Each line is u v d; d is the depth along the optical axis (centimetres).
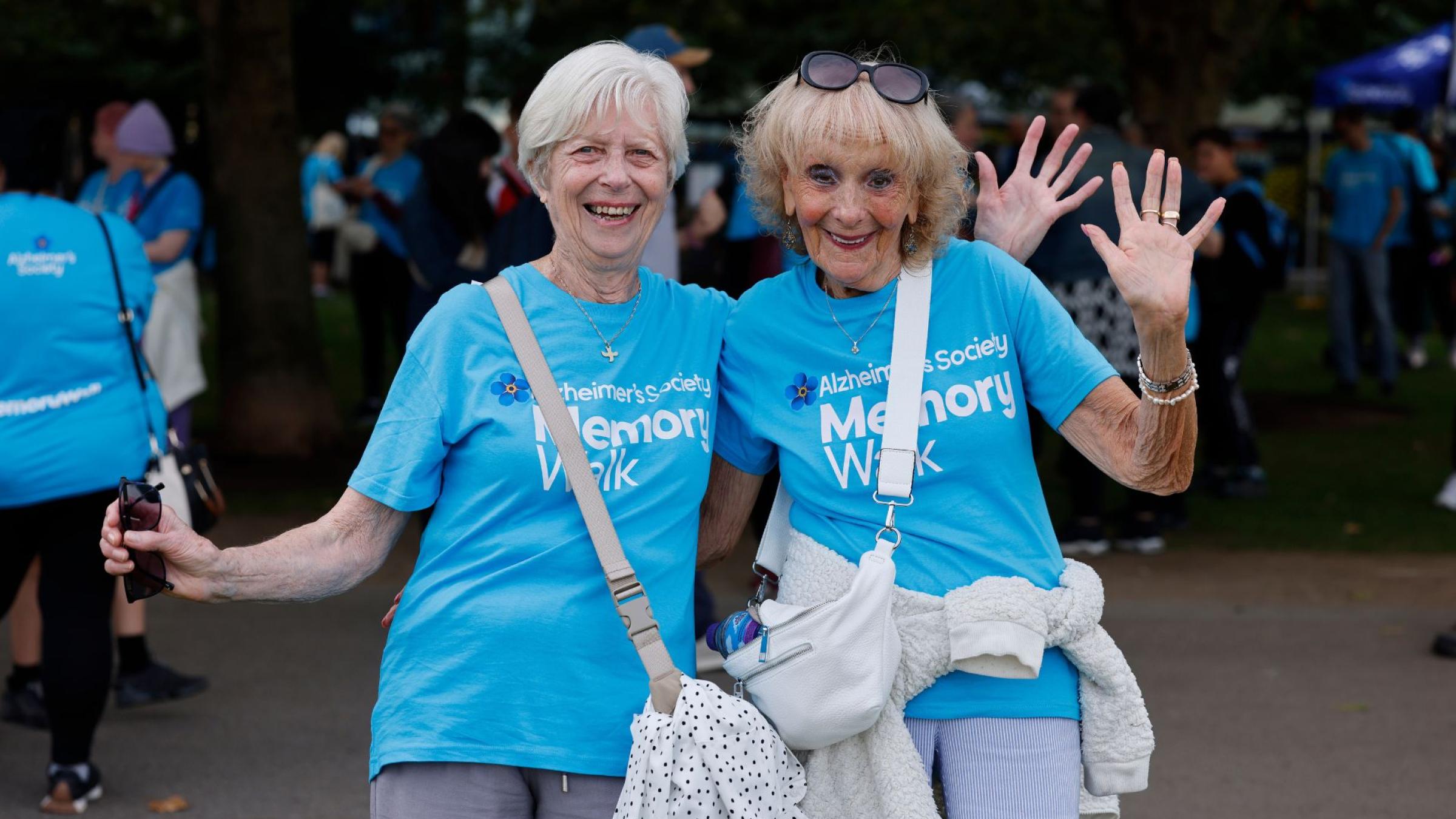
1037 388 262
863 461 260
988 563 257
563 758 249
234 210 1034
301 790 475
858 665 250
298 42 2184
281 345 1045
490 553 254
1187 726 540
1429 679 597
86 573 448
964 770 259
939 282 262
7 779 484
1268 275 914
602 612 253
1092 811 277
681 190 652
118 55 2031
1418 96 1830
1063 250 705
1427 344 1802
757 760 247
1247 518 895
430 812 251
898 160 252
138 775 488
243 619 683
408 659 256
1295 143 2761
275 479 973
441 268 571
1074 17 1825
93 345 440
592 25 2050
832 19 1942
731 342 271
